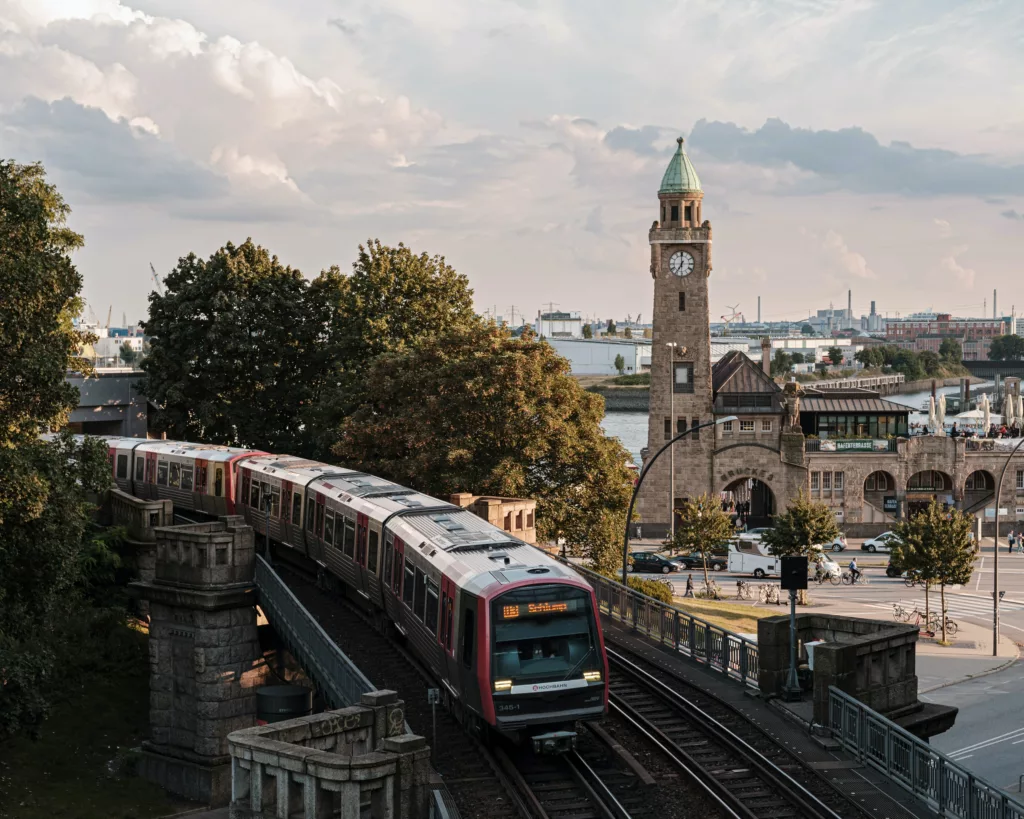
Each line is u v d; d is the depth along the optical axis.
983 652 60.56
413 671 31.62
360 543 35.53
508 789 23.53
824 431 98.88
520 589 25.45
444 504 34.94
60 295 35.41
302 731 18.52
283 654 37.53
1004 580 81.31
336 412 62.12
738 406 96.81
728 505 100.88
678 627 35.09
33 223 33.59
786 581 28.91
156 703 36.69
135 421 72.00
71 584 34.91
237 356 69.62
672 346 96.12
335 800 16.84
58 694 40.31
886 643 27.61
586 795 23.53
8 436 33.12
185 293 70.00
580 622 25.72
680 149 96.69
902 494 97.88
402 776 17.11
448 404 54.41
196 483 51.62
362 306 68.12
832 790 23.30
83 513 34.22
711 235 95.19
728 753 25.78
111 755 37.84
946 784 21.89
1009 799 19.97
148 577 46.72
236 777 17.94
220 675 35.62
